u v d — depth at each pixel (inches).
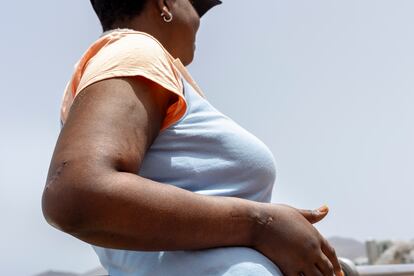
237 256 64.7
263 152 72.9
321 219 71.9
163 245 61.0
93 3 82.3
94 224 57.7
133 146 61.2
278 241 66.4
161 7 78.6
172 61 70.5
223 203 64.1
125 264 70.5
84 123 60.4
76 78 70.9
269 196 75.2
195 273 64.8
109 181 57.8
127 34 70.1
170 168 68.0
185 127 69.0
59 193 57.6
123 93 62.6
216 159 69.6
